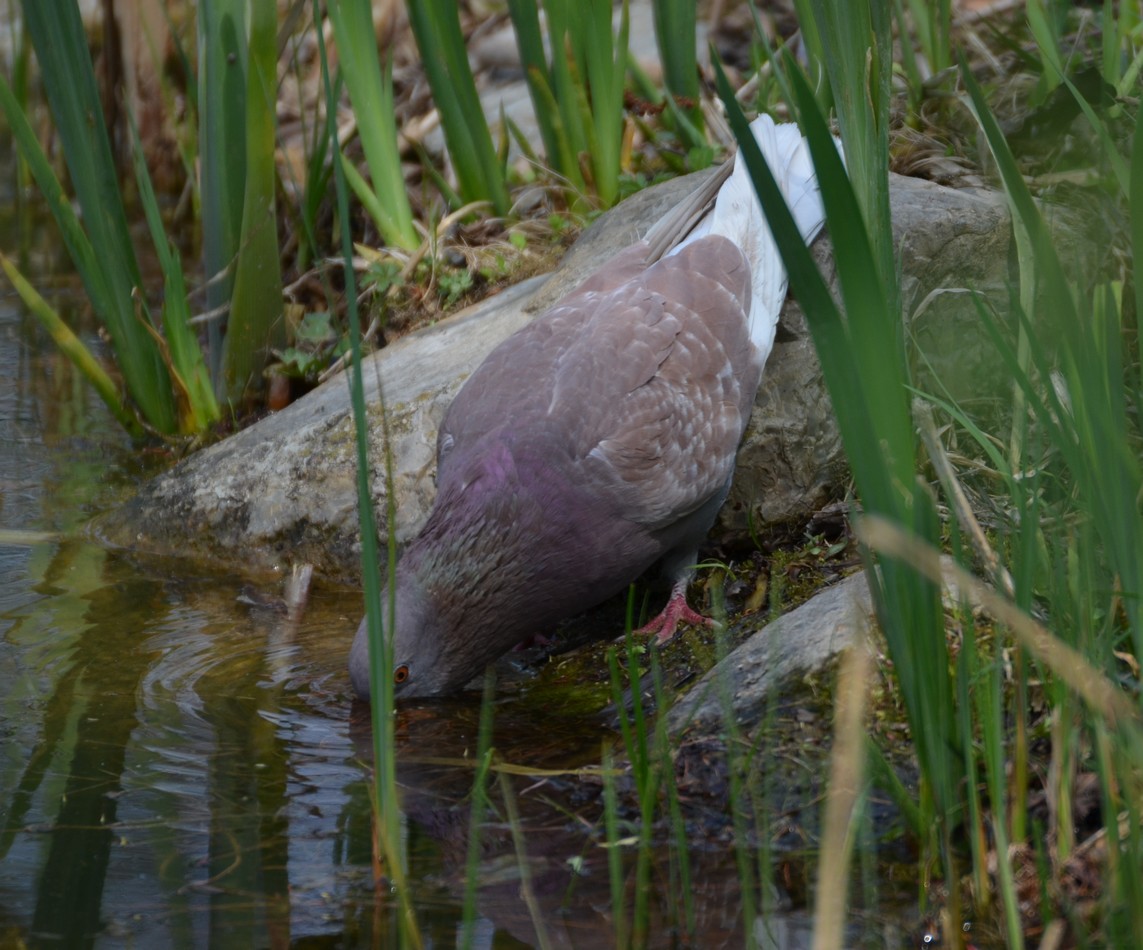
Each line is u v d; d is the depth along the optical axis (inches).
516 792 251.6
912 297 340.2
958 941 202.8
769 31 547.2
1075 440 226.7
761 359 325.1
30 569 357.7
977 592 185.5
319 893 221.3
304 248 483.8
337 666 308.0
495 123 539.8
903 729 244.2
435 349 394.9
